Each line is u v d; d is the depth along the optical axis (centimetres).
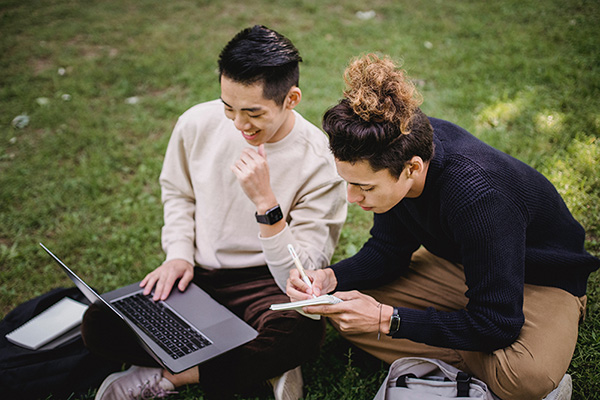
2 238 368
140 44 623
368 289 244
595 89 441
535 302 210
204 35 637
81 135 459
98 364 251
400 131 167
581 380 227
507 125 421
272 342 218
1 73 580
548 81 468
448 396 204
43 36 656
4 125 489
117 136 458
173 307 240
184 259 255
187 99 509
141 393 233
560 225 210
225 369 220
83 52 618
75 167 423
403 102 168
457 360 219
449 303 235
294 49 216
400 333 200
